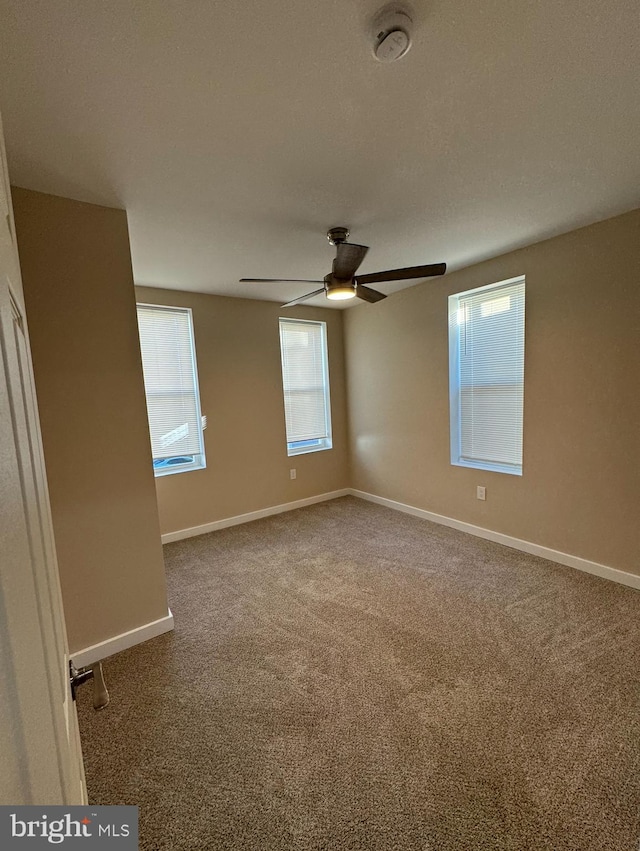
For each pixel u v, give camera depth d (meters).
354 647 2.05
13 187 1.72
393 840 1.18
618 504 2.53
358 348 4.54
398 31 1.04
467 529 3.55
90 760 1.46
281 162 1.65
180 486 3.67
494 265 3.05
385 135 1.51
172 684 1.84
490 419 3.34
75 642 1.96
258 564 3.08
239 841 1.20
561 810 1.24
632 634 2.06
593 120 1.46
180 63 1.13
